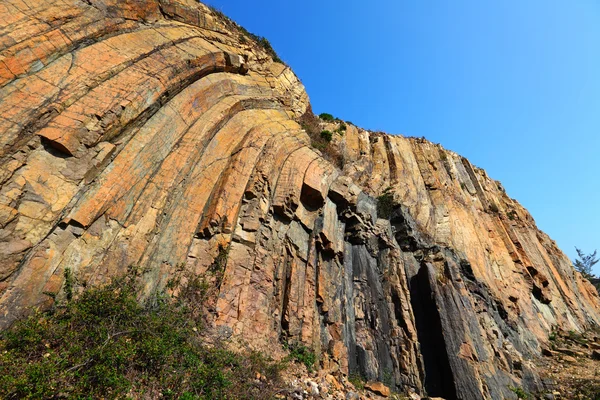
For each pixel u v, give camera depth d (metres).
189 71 13.01
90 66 9.75
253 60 18.81
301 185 15.06
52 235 7.52
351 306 15.02
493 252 23.66
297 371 10.19
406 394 13.22
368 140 26.20
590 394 14.52
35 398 5.23
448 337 14.43
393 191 21.20
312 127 21.53
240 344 9.53
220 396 7.11
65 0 10.04
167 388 6.68
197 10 15.70
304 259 13.93
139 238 9.20
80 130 8.59
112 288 7.80
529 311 21.81
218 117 13.73
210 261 10.72
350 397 10.27
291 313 11.91
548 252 32.16
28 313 6.63
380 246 18.14
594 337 23.22
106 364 6.18
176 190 10.87
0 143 7.21
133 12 12.28
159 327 7.81
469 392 13.01
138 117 10.37
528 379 15.76
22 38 8.45
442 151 30.33
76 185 8.20
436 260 17.84
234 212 11.91
